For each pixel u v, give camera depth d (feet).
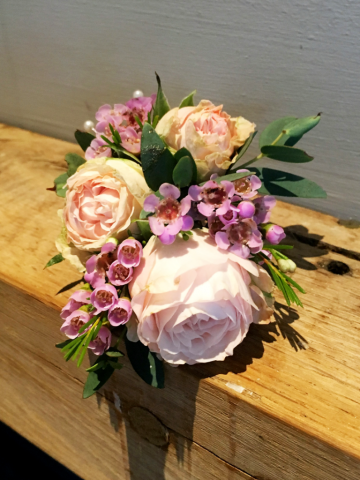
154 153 0.48
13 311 0.67
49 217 0.77
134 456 0.68
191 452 0.59
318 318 0.57
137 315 0.45
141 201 0.50
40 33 0.89
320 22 0.61
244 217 0.46
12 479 0.96
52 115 1.01
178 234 0.48
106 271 0.49
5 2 0.89
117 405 0.64
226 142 0.50
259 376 0.50
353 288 0.62
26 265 0.67
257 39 0.66
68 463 0.84
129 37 0.78
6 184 0.86
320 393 0.48
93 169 0.50
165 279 0.43
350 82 0.63
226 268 0.46
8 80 1.02
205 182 0.50
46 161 0.93
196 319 0.45
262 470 0.53
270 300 0.51
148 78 0.80
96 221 0.51
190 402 0.54
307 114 0.69
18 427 0.89
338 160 0.71
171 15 0.71
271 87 0.69
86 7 0.79
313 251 0.68
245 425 0.50
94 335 0.46
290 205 0.79
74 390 0.70
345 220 0.75
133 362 0.53
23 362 0.74
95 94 0.90
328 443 0.44
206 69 0.73
